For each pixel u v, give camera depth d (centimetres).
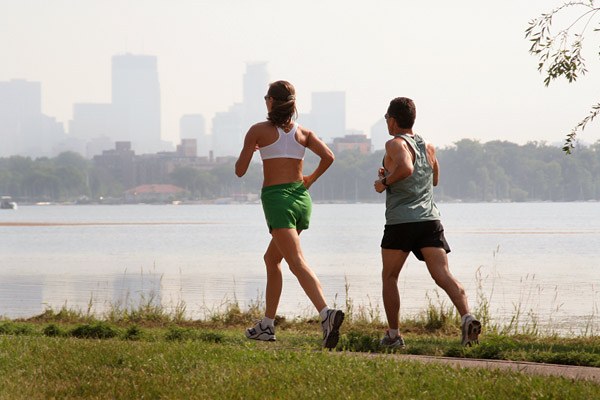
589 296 5509
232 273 7950
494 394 1692
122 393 1758
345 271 7969
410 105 2450
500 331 3362
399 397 1691
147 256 10869
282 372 1897
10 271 8400
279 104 2275
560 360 2145
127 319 3800
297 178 2291
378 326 3406
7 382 1848
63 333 2819
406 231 2398
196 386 1788
